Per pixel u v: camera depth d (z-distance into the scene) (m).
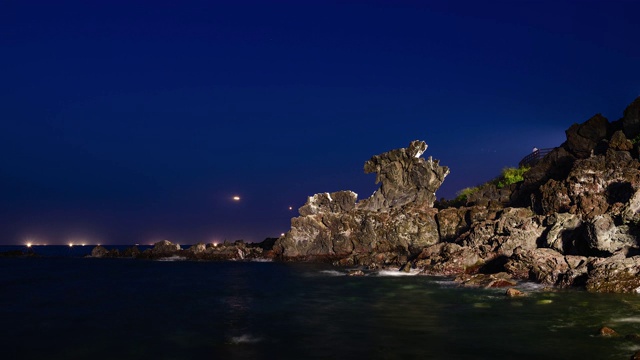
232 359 11.90
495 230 31.02
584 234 24.25
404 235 39.53
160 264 46.59
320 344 13.12
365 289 24.16
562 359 11.18
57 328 15.89
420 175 42.16
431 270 30.69
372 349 12.48
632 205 22.73
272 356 12.06
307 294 23.11
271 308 19.25
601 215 23.95
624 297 19.27
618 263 21.41
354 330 14.74
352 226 43.19
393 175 43.19
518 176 41.81
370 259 39.41
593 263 22.33
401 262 36.25
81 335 14.84
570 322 15.05
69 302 21.75
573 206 27.80
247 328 15.42
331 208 46.06
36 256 62.81
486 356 11.58
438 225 38.56
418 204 41.12
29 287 27.86
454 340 13.16
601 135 32.62
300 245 46.56
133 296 23.55
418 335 13.84
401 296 21.41
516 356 11.52
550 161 35.22
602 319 15.38
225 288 26.30
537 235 27.83
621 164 27.69
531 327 14.48
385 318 16.48
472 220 36.59
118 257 59.25
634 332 13.63
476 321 15.55
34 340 14.25
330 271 35.47
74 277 34.00
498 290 22.31
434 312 17.30
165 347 13.23
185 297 22.97
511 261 26.25
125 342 13.87
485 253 29.16
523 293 20.28
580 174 28.59
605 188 27.44
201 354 12.44
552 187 29.67
